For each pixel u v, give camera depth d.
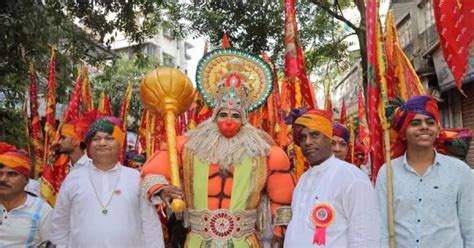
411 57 12.09
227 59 3.78
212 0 11.69
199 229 3.36
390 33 4.02
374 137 3.21
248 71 3.75
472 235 2.68
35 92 5.36
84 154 4.48
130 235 3.20
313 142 2.92
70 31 9.14
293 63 4.20
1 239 3.42
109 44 9.82
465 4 3.23
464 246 2.74
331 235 2.72
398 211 2.85
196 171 3.43
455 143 3.54
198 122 4.98
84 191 3.23
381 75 3.18
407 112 2.87
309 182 2.95
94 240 3.13
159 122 5.35
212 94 3.73
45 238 3.54
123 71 16.80
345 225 2.74
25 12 6.00
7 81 6.83
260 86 3.73
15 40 6.13
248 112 3.66
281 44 12.08
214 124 3.55
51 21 8.09
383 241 2.83
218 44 12.08
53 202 4.59
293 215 2.98
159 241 3.30
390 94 3.75
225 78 3.56
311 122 2.91
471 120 9.84
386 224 2.87
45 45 6.95
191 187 3.42
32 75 5.38
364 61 10.30
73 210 3.25
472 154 9.84
